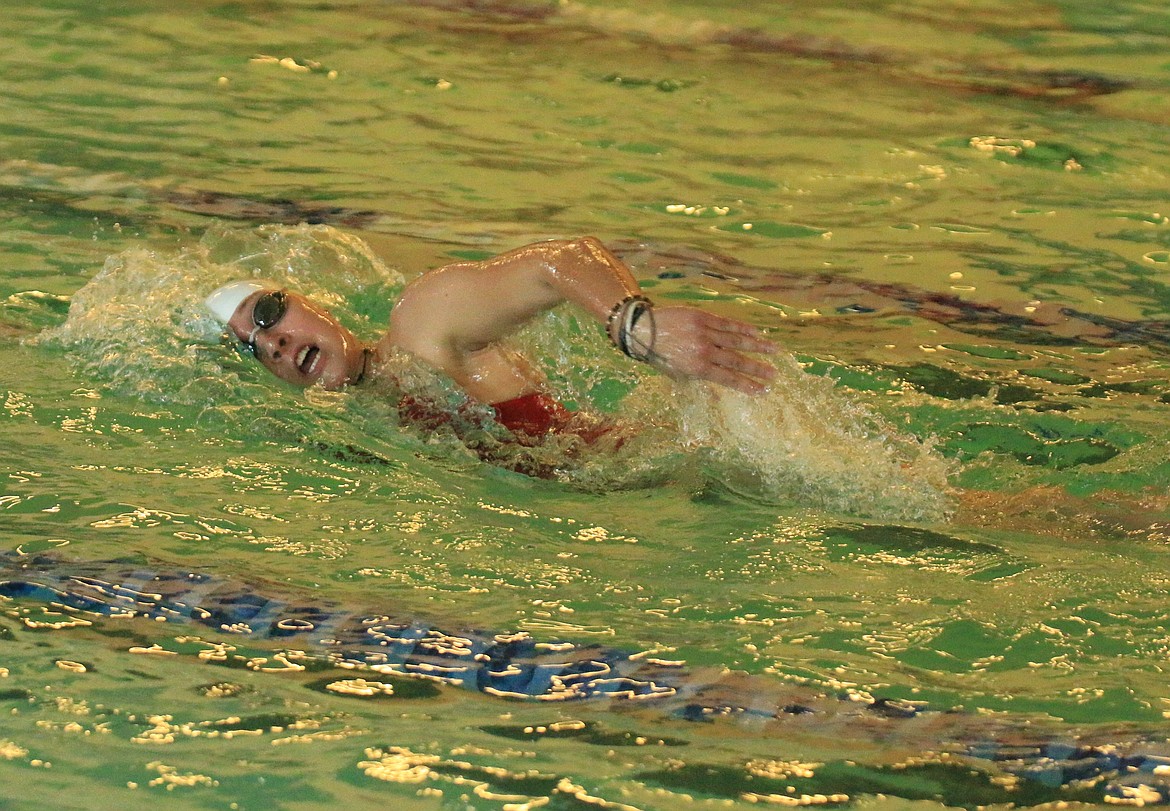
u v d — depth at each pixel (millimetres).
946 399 12469
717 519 9883
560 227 17375
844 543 9461
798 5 30969
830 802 6477
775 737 7059
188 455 10672
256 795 6445
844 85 24812
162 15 27172
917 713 7285
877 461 10586
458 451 11141
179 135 20453
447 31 27484
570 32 27922
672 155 20594
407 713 7250
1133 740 6996
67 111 21172
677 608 8469
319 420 11383
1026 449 11414
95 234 16141
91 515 9547
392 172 19344
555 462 10969
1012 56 27109
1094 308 15125
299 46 25719
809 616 8344
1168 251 17000
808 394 11055
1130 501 10148
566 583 8812
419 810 6371
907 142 21547
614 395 12195
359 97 22938
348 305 14352
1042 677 7629
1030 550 9344
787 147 21172
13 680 7449
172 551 9070
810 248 16984
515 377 11789
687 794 6535
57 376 12000
